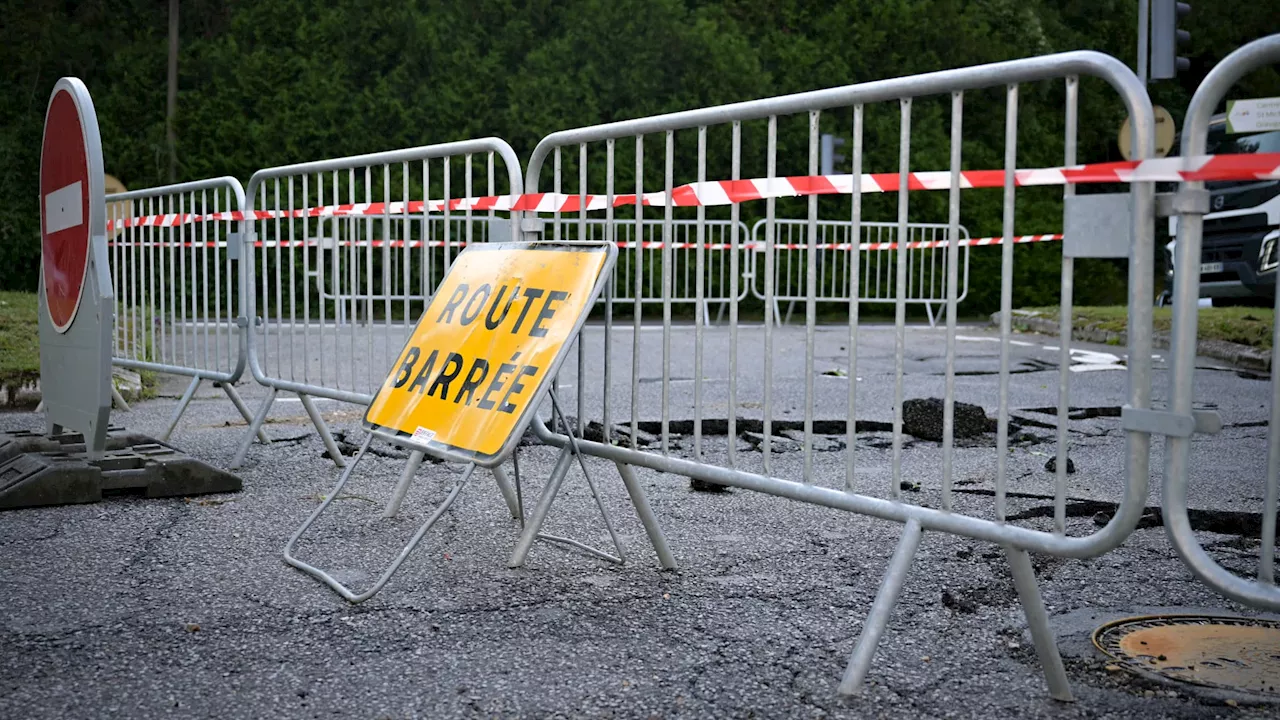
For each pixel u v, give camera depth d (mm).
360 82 19500
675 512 4590
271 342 11648
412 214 5555
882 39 21438
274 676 2797
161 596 3420
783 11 22281
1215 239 14773
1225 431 6777
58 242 5074
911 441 6352
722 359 11312
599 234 17859
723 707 2625
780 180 3330
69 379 4965
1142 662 2930
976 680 2805
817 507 4688
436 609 3328
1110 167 2518
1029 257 20641
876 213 19516
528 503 4707
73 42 19922
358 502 4715
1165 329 11953
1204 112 2393
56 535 4105
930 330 15844
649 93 19484
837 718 2570
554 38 20047
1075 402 7934
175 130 18656
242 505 4633
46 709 2588
